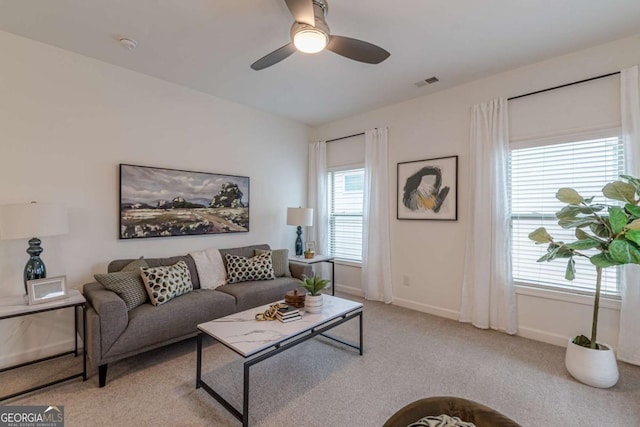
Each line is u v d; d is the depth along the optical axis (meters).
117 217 3.07
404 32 2.46
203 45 2.68
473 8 2.17
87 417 1.86
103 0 2.09
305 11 1.78
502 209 3.12
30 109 2.59
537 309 2.97
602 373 2.14
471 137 3.36
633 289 2.43
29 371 2.41
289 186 4.82
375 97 3.86
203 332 2.15
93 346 2.15
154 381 2.26
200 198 3.69
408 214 3.96
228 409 1.86
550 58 2.88
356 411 1.92
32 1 2.09
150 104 3.29
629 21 2.31
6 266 2.48
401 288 4.05
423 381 2.26
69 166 2.79
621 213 2.04
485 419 1.19
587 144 2.73
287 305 2.52
